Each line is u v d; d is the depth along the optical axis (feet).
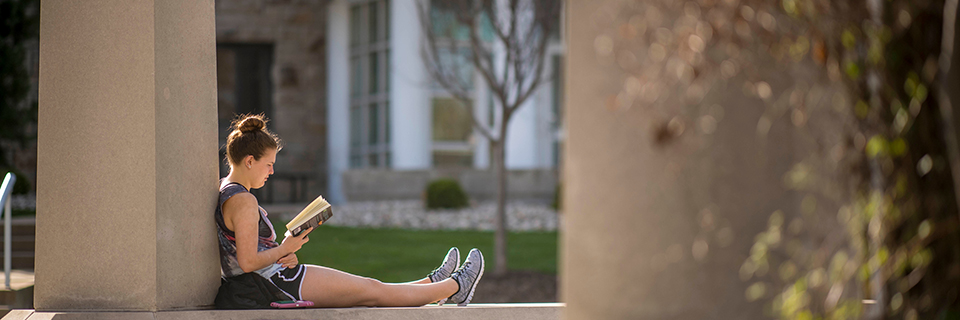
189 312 9.52
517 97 27.40
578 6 5.93
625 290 5.65
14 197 41.01
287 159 52.80
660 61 5.58
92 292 9.43
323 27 53.78
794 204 5.63
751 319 5.53
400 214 42.16
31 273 20.74
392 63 50.14
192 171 10.04
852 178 5.77
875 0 6.17
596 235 5.76
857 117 5.81
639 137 5.61
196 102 10.14
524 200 48.93
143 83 9.33
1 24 36.99
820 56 5.62
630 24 5.68
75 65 9.46
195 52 10.12
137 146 9.35
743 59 5.54
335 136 53.57
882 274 6.40
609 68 5.74
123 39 9.36
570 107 5.96
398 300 10.88
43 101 9.53
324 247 30.32
